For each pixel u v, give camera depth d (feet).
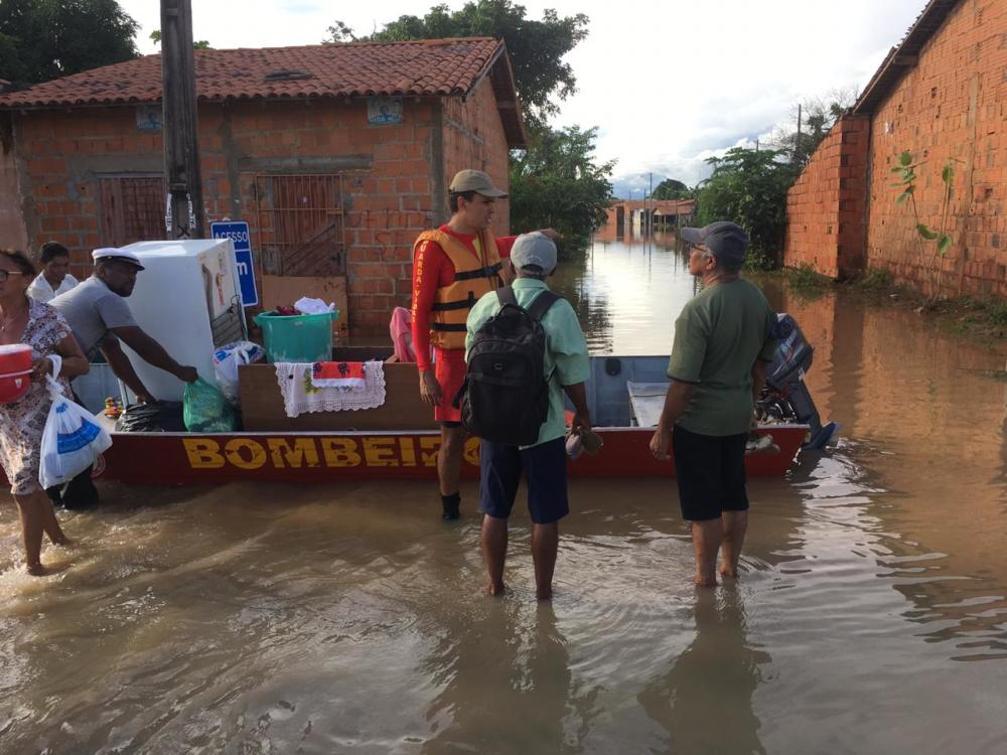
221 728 10.53
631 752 9.94
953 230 51.31
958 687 11.07
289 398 20.15
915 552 15.48
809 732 10.22
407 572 15.06
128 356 21.09
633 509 17.95
